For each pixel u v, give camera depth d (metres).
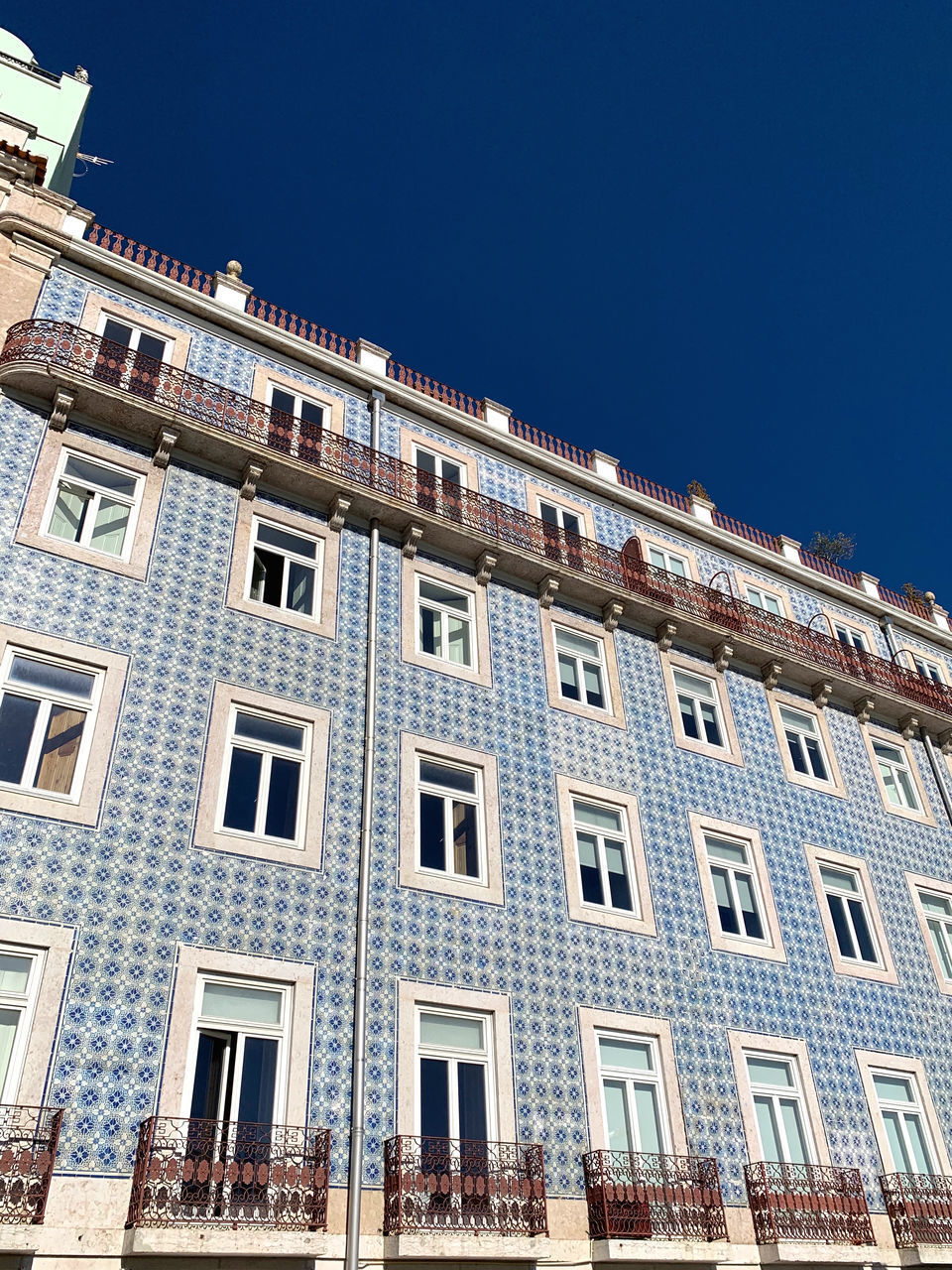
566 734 14.96
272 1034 10.45
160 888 10.49
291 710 12.57
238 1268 9.07
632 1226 11.02
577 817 14.41
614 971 13.09
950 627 24.50
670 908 14.22
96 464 13.02
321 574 14.09
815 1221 12.49
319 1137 9.88
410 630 14.38
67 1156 8.87
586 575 16.50
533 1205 10.58
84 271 14.69
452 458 17.20
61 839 10.23
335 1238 9.59
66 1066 9.23
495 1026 11.74
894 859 17.84
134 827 10.68
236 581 13.23
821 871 16.70
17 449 12.41
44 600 11.56
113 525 12.77
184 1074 9.73
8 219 14.12
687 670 17.39
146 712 11.48
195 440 13.73
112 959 9.88
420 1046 11.20
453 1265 10.13
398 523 15.14
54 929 9.75
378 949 11.41
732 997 13.98
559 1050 12.05
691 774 16.00
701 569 19.91
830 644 19.78
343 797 12.32
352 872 11.82
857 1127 13.99
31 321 13.19
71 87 20.61
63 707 11.10
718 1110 12.84
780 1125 13.37
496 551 15.74
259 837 11.45
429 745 13.42
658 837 14.87
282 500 14.41
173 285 15.23
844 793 18.05
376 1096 10.55
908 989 16.16
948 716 20.36
